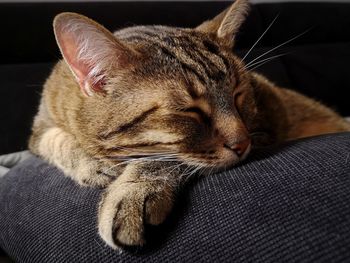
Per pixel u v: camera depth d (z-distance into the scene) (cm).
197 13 49
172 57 22
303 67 54
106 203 18
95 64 22
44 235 18
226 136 21
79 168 22
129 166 20
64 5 42
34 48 40
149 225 16
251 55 50
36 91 38
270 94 31
